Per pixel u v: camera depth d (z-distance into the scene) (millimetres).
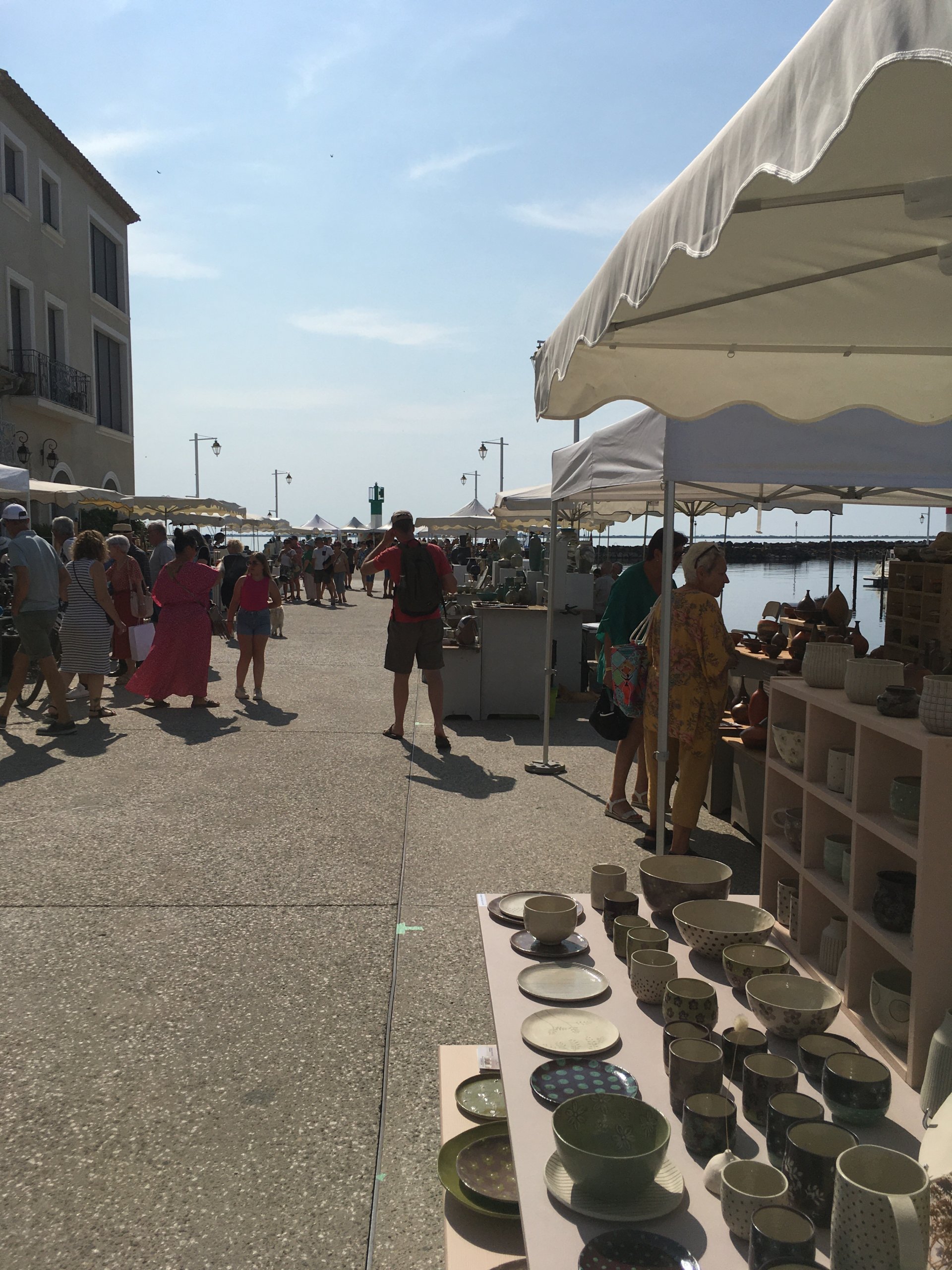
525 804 6262
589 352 3441
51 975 3693
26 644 7938
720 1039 1982
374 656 14227
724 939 2441
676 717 4820
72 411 24531
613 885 2871
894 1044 2162
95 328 27688
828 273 2508
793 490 7863
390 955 3910
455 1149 2270
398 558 7902
